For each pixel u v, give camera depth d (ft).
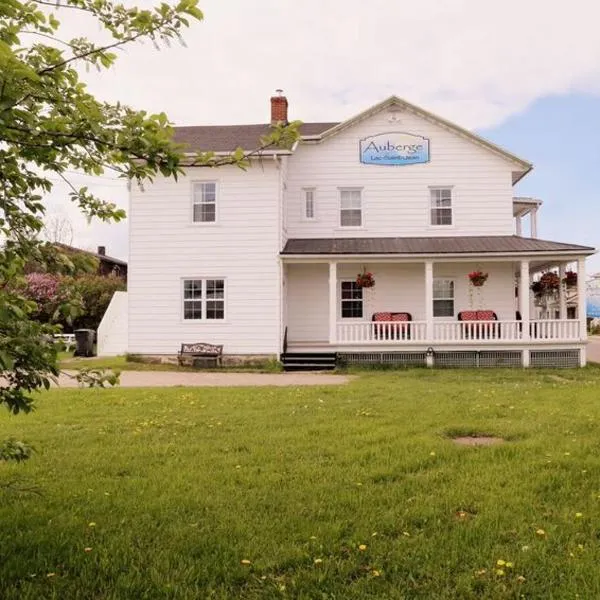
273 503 17.39
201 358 67.62
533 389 44.06
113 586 12.46
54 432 28.02
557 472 20.16
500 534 14.94
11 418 31.89
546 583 12.48
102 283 104.94
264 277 69.15
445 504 17.21
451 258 65.98
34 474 20.72
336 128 74.95
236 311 69.31
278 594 12.22
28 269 13.00
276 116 79.05
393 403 36.52
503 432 27.17
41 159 11.81
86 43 11.43
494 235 74.13
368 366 66.33
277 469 21.12
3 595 12.05
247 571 13.10
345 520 15.96
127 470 21.21
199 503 17.42
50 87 10.62
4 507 17.22
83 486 19.24
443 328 67.97
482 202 74.43
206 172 70.03
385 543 14.47
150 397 39.88
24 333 10.71
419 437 25.89
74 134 10.84
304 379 55.31
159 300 69.97
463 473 20.39
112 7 11.09
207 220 70.44
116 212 13.96
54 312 12.06
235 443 25.27
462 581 12.55
